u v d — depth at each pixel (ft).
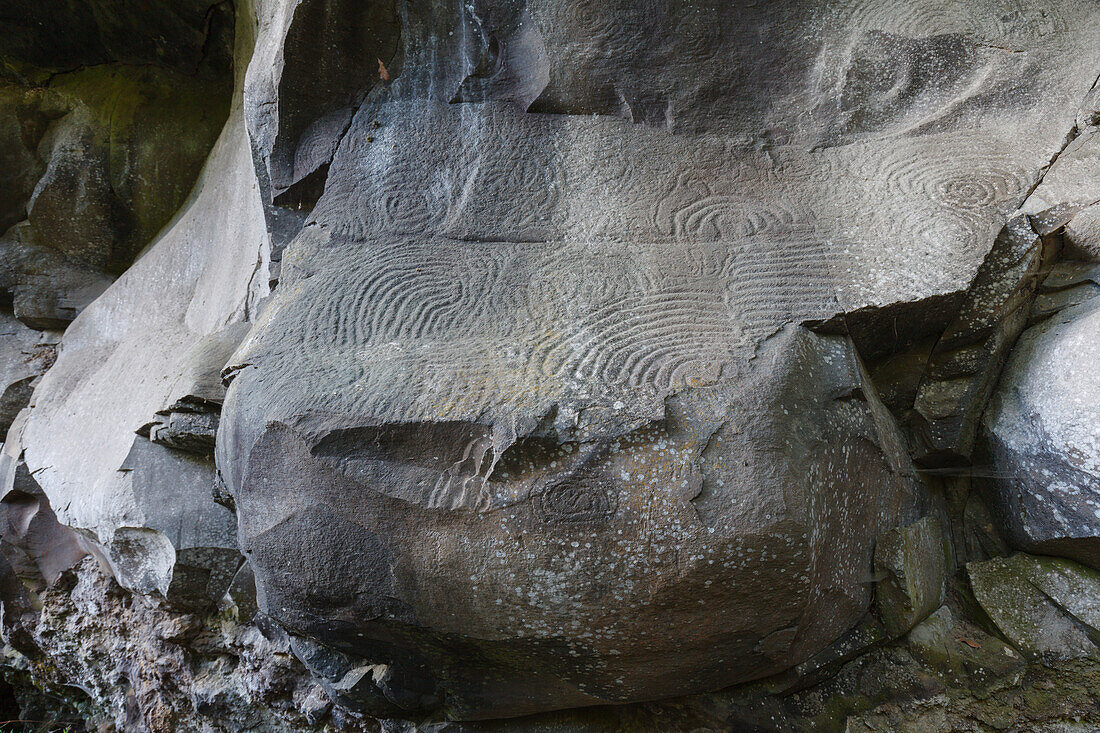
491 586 7.22
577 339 7.97
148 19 15.30
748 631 7.42
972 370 8.90
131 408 11.78
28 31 15.24
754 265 8.81
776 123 10.66
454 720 8.75
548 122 10.56
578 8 10.64
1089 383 7.97
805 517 7.04
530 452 7.07
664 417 7.09
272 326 8.45
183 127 16.10
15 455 13.73
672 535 6.95
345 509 7.38
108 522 10.98
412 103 10.68
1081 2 10.78
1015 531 8.84
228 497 9.52
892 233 9.01
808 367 7.82
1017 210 9.08
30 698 15.46
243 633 11.17
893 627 8.27
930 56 10.59
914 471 9.21
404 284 8.80
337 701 8.85
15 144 15.78
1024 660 8.23
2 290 15.88
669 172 10.08
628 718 8.70
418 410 7.27
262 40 11.32
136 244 16.43
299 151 10.71
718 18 10.81
